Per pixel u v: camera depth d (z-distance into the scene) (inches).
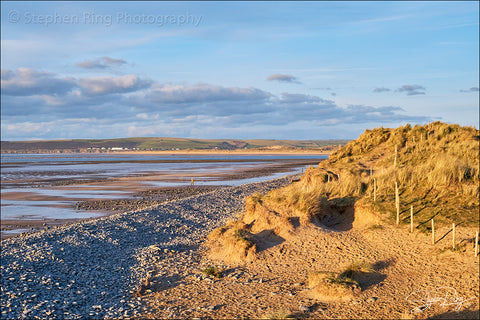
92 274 568.4
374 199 647.1
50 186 2185.0
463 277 419.8
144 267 599.5
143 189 2004.2
